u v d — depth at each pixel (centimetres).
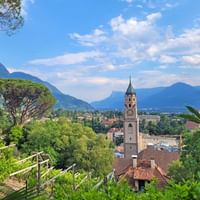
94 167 3716
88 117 15850
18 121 4241
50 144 3584
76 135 3891
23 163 1058
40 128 3591
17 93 4178
